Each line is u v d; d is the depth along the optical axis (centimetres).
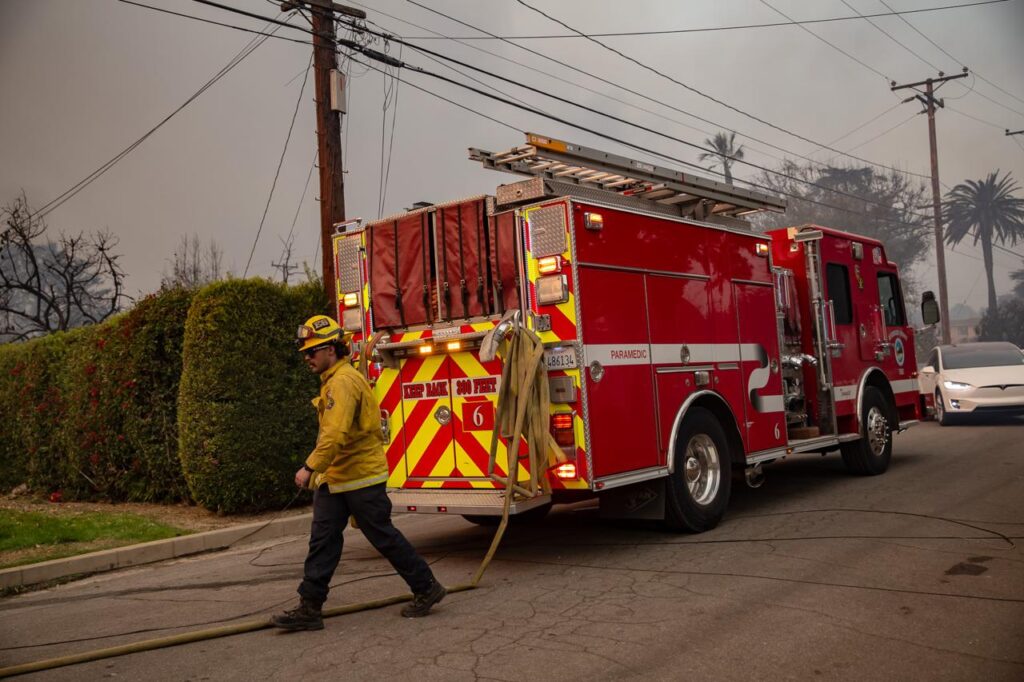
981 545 615
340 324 746
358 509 498
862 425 993
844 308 1005
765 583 543
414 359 698
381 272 720
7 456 1300
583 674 397
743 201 882
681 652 421
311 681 408
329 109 1197
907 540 643
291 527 908
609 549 682
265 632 498
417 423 695
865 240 1078
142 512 991
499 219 648
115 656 463
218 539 840
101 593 658
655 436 679
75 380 1129
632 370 661
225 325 947
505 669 409
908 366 1138
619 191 789
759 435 813
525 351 613
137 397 1048
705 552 646
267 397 970
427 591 512
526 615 503
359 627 496
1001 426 1546
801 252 972
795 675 385
